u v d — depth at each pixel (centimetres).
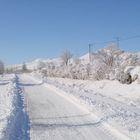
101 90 3697
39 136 1102
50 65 9381
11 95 2447
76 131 1208
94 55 6078
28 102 2138
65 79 6569
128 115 1565
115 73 4475
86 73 6222
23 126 1271
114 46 5666
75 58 9138
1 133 1007
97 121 1423
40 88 3559
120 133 1138
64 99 2362
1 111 1591
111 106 1917
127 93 3069
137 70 3956
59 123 1371
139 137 1056
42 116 1550
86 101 2077
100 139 1069
